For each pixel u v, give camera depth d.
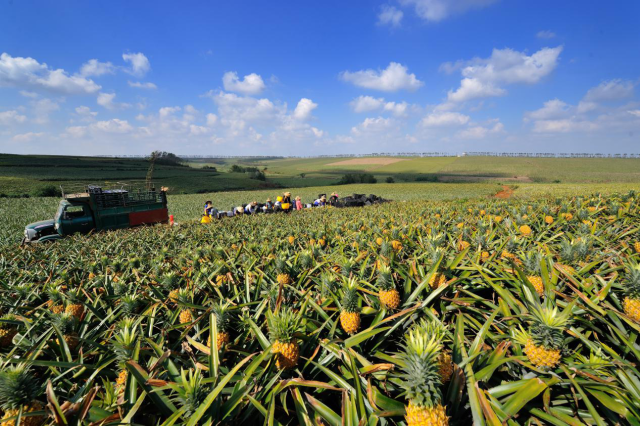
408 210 13.84
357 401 1.67
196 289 3.49
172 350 2.40
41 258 8.81
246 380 1.83
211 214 19.28
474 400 1.53
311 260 3.99
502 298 2.41
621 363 1.65
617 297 2.33
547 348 1.66
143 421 1.78
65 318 2.67
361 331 2.42
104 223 16.20
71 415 1.66
